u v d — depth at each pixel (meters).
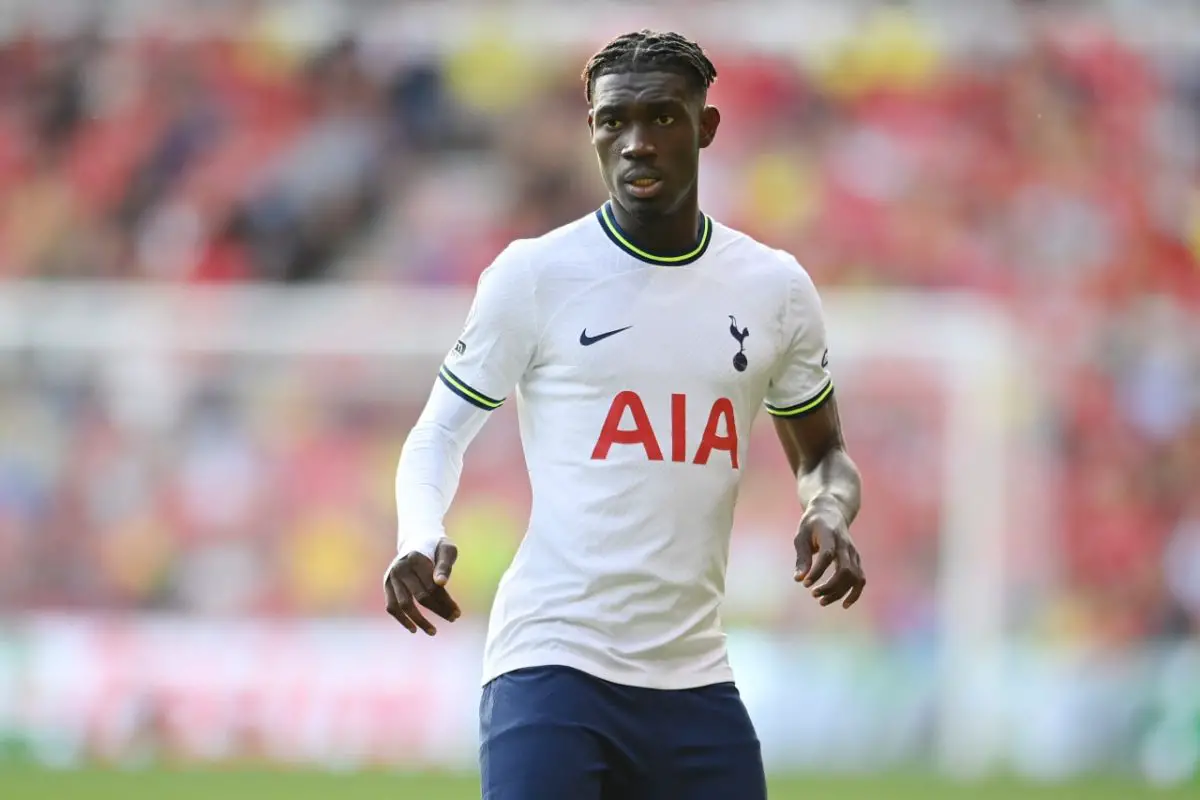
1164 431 56.81
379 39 61.97
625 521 12.23
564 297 12.47
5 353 50.53
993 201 60.94
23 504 50.09
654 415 12.36
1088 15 63.56
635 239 12.58
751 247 13.02
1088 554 55.50
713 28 62.62
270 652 46.19
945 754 46.69
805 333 13.13
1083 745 46.66
